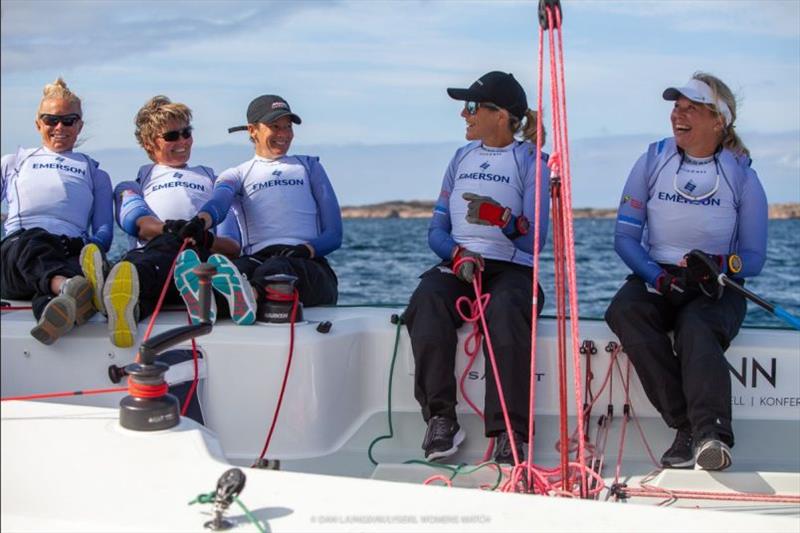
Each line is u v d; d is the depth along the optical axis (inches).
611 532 77.5
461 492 81.9
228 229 167.0
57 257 147.3
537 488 106.3
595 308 572.7
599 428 136.9
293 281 136.9
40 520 80.7
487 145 152.5
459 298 136.4
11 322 134.6
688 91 138.9
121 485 82.4
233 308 133.5
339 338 136.0
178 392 128.0
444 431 131.3
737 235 142.6
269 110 165.6
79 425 87.8
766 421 136.0
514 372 131.0
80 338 131.0
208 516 78.9
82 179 169.0
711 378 125.6
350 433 138.8
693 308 132.0
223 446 132.0
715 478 123.3
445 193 154.1
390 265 756.6
